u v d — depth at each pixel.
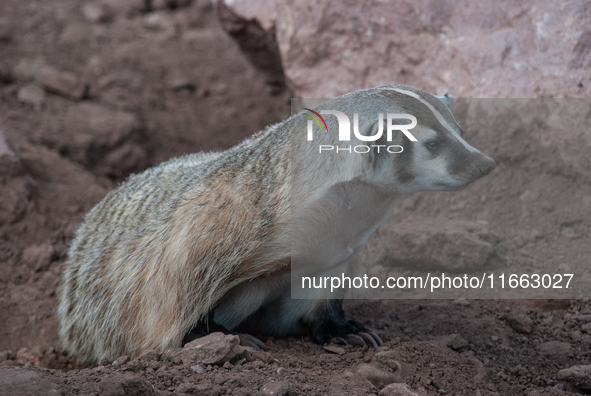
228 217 6.31
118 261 7.41
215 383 5.43
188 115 16.22
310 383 5.76
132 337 7.11
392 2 10.91
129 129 14.57
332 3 11.37
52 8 18.84
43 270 10.01
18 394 4.63
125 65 17.22
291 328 7.41
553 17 9.54
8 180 10.88
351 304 8.61
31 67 15.73
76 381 5.35
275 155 6.36
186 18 19.42
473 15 10.37
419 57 10.77
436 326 7.71
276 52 13.79
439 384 6.16
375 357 6.37
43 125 13.93
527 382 6.56
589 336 7.33
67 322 8.45
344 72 11.47
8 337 8.75
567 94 9.33
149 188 7.93
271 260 6.36
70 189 11.93
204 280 6.46
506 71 9.88
